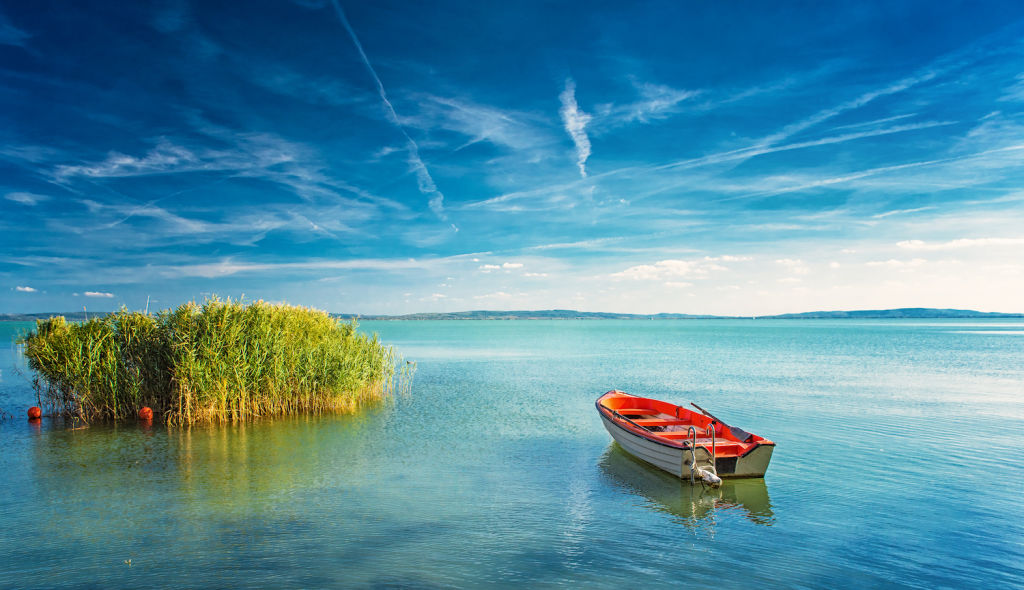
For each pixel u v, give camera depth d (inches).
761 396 1198.9
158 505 521.0
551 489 580.4
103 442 755.4
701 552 433.1
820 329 7485.2
